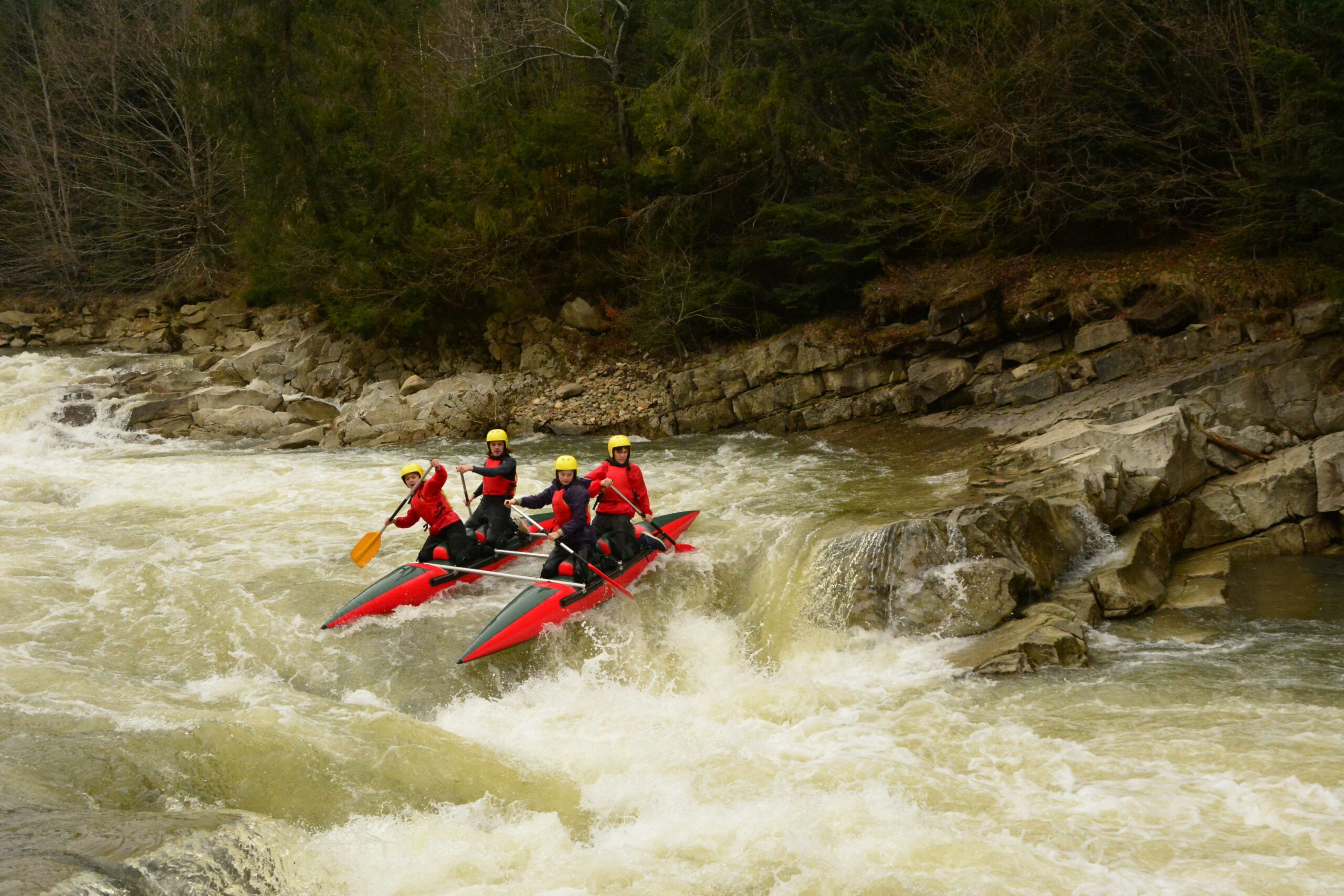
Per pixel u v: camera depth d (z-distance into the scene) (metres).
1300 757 6.23
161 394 19.88
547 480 14.15
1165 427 10.81
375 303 21.30
